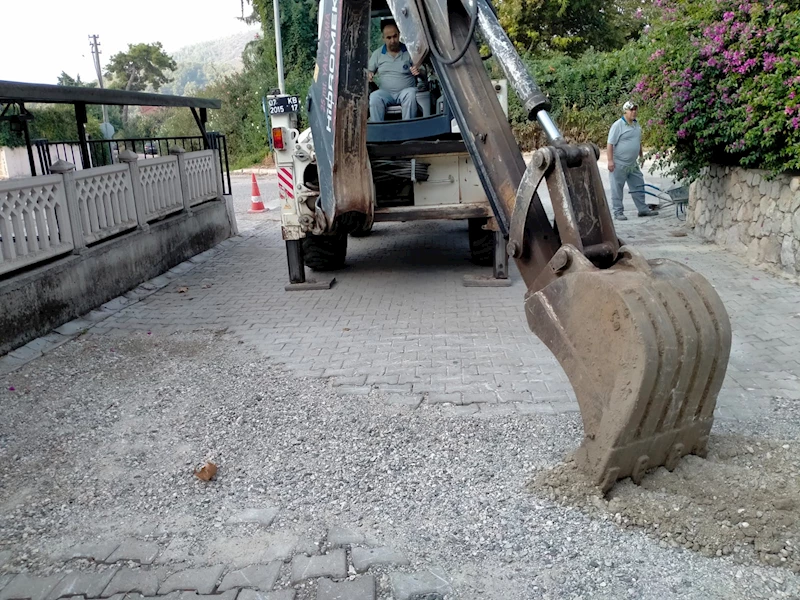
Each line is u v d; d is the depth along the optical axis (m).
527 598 2.60
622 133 10.28
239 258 9.51
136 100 8.06
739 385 4.42
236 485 3.54
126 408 4.56
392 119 7.39
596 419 3.02
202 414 4.40
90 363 5.44
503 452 3.71
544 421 4.04
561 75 23.27
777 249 6.91
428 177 7.03
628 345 2.80
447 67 3.72
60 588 2.78
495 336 5.64
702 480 3.19
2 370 5.24
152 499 3.45
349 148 5.82
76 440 4.13
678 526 2.91
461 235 10.39
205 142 10.73
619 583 2.65
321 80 5.84
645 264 2.97
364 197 6.09
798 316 5.63
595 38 30.11
